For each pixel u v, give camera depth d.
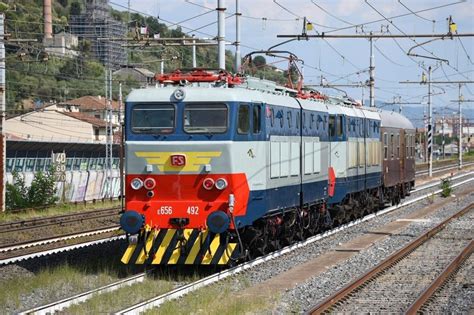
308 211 26.69
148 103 19.55
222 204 19.05
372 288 17.58
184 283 17.98
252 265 20.62
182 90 19.41
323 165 27.67
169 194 19.30
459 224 33.19
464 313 14.47
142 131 19.52
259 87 22.17
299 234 25.88
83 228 34.03
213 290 16.56
